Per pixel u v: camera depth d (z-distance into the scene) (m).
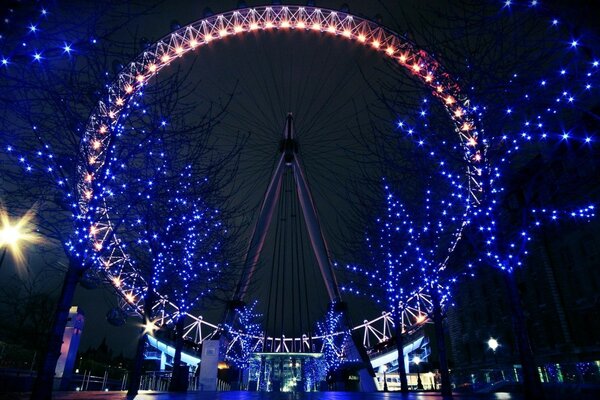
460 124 14.66
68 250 11.59
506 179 15.59
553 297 35.28
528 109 12.41
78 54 9.70
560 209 21.61
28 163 11.68
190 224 20.50
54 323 10.46
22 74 9.70
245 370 56.50
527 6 9.27
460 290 50.12
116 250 30.95
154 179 13.74
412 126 15.36
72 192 11.79
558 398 11.14
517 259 13.46
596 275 31.77
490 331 44.62
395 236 26.25
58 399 10.65
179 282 24.06
